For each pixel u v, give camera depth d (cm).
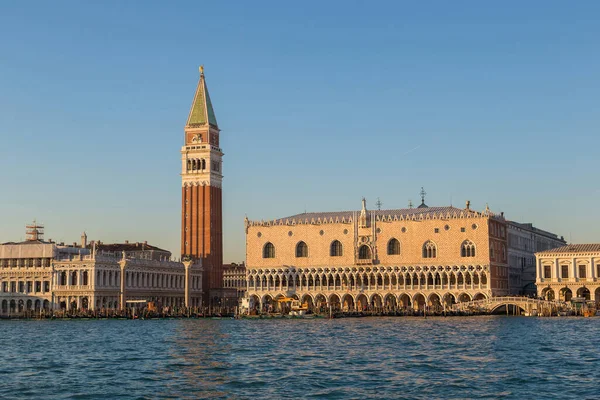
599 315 18550
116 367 8306
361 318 19338
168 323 17862
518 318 17825
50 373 7894
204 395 6525
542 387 6812
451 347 10212
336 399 6334
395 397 6400
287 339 11931
